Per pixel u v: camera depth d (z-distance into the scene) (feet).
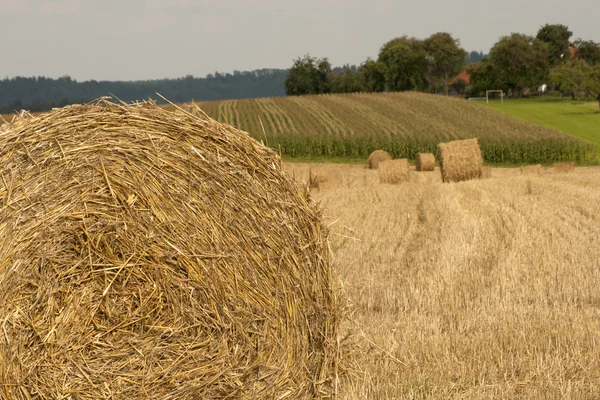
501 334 25.63
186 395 20.17
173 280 20.38
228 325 20.67
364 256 41.91
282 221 21.47
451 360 23.38
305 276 21.80
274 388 21.15
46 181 19.13
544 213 57.67
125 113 20.25
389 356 23.75
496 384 21.29
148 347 20.01
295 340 21.65
